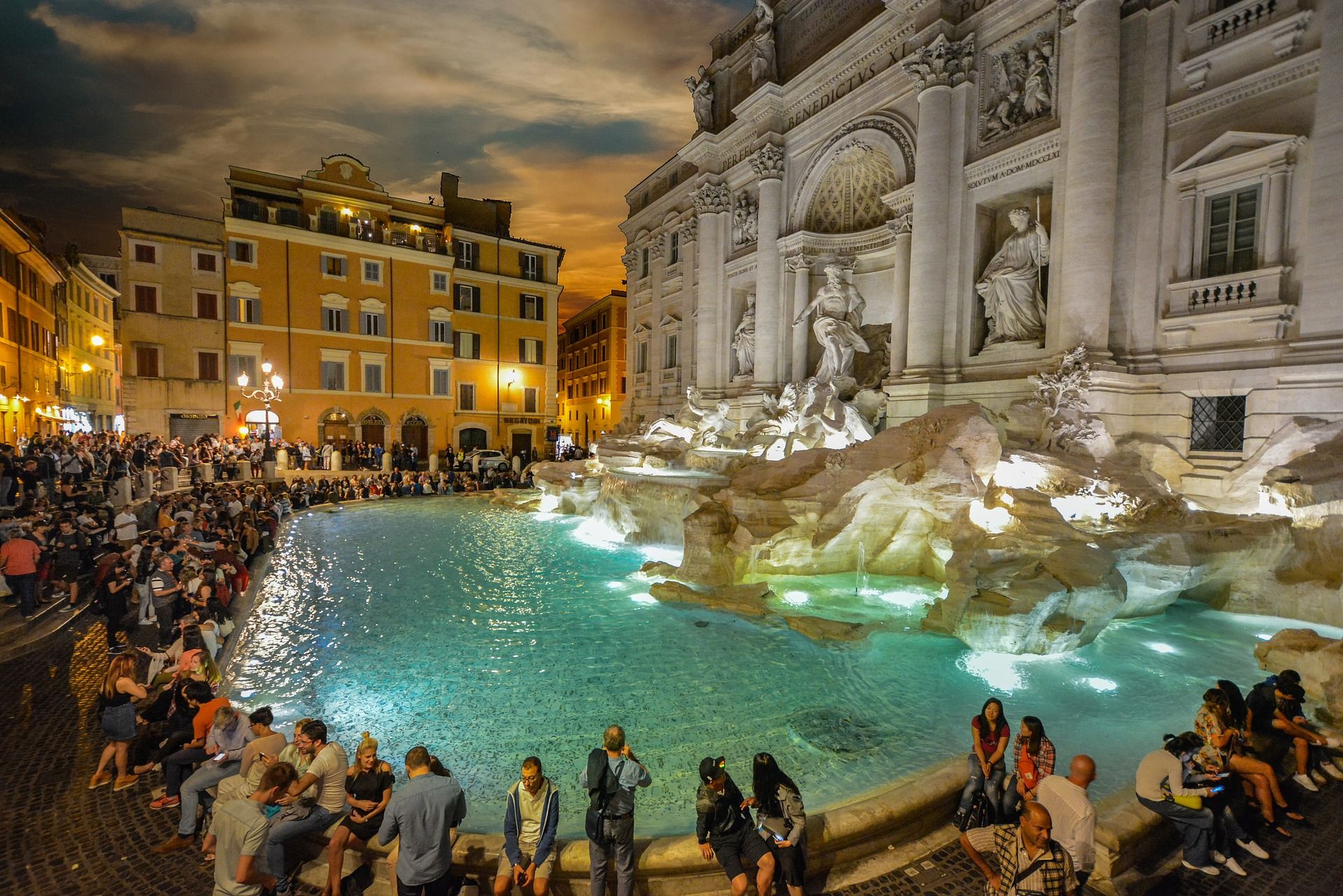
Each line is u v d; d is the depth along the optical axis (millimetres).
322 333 41375
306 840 5727
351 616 12898
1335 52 13328
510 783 6934
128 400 36625
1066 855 4227
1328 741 7020
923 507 14992
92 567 14086
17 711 8477
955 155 20656
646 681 9633
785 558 15117
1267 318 14352
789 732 8023
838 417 20188
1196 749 5715
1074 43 17516
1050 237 18594
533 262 50750
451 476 37438
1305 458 12875
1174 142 16109
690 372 36375
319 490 30969
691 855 5242
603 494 22844
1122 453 15578
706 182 33344
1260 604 12141
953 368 20797
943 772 6387
